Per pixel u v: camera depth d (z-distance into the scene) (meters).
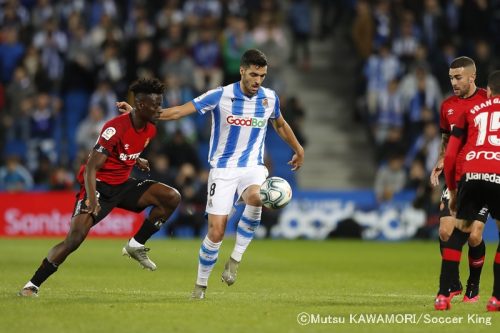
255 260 56.53
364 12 90.69
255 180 35.19
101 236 75.31
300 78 96.06
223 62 86.69
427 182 77.75
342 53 98.06
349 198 78.81
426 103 84.75
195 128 86.50
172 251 61.75
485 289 40.81
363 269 51.31
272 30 86.94
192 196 76.50
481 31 92.50
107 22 87.69
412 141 84.12
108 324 27.66
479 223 33.72
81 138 80.62
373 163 90.81
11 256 56.16
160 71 84.50
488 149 31.86
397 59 88.19
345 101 95.00
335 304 33.22
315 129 92.75
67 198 76.25
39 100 83.38
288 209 78.44
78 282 41.53
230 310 30.88
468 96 36.19
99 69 86.00
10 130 83.81
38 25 91.00
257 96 35.12
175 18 88.94
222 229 34.41
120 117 34.59
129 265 51.38
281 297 35.72
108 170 35.19
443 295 31.73
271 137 88.69
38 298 33.31
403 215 78.56
